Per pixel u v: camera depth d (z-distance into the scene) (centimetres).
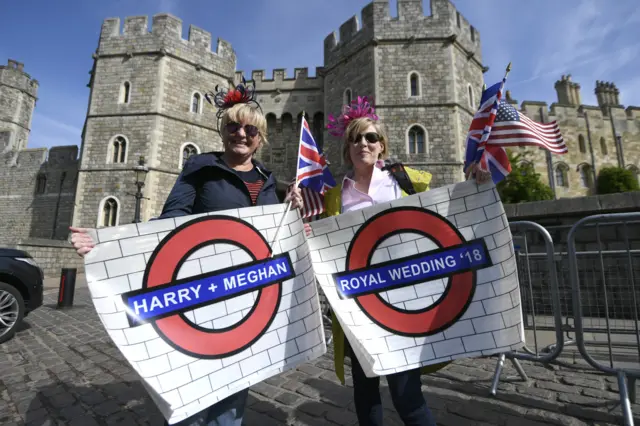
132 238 163
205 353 161
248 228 180
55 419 242
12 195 2469
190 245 170
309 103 2267
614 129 2850
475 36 1919
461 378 302
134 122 1784
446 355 172
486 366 332
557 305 264
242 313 171
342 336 184
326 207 221
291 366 169
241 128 186
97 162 1766
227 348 165
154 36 1862
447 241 186
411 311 181
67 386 299
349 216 194
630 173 2550
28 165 2498
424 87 1680
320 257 191
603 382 285
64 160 2434
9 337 448
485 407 247
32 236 2362
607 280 390
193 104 1934
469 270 182
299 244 186
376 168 209
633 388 242
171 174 1794
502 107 204
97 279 154
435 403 256
